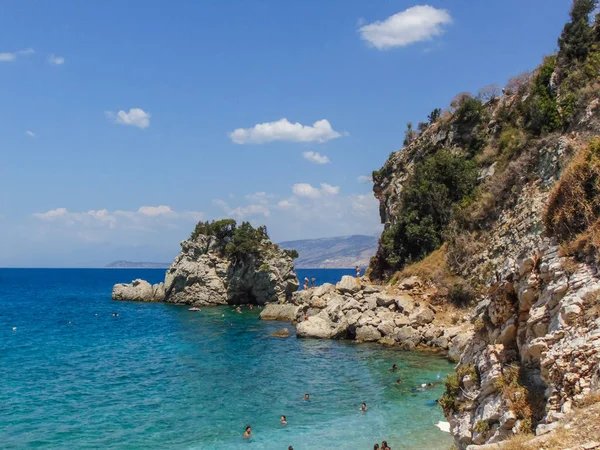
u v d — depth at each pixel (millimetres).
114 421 28469
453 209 58719
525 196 47031
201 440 25438
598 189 14328
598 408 10633
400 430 26016
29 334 65938
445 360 42062
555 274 13844
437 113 79125
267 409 30438
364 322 52531
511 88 65188
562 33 53750
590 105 44406
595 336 11703
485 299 17672
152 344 56750
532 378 13844
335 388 34812
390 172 81312
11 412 30188
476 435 14422
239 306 102312
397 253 64812
